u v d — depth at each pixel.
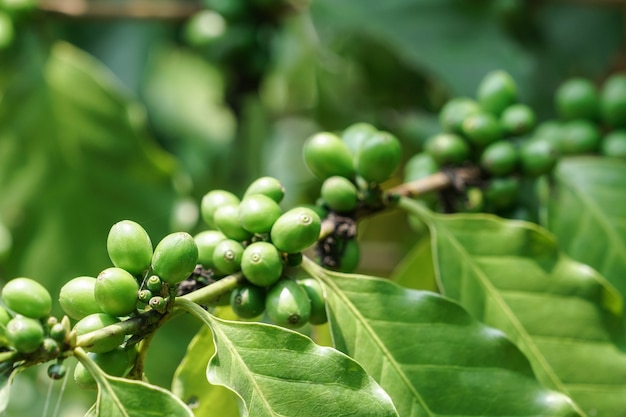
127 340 0.53
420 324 0.56
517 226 0.60
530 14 0.84
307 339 0.53
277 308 0.54
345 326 0.56
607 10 0.86
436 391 0.55
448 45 0.76
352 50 0.83
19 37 0.77
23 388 0.78
